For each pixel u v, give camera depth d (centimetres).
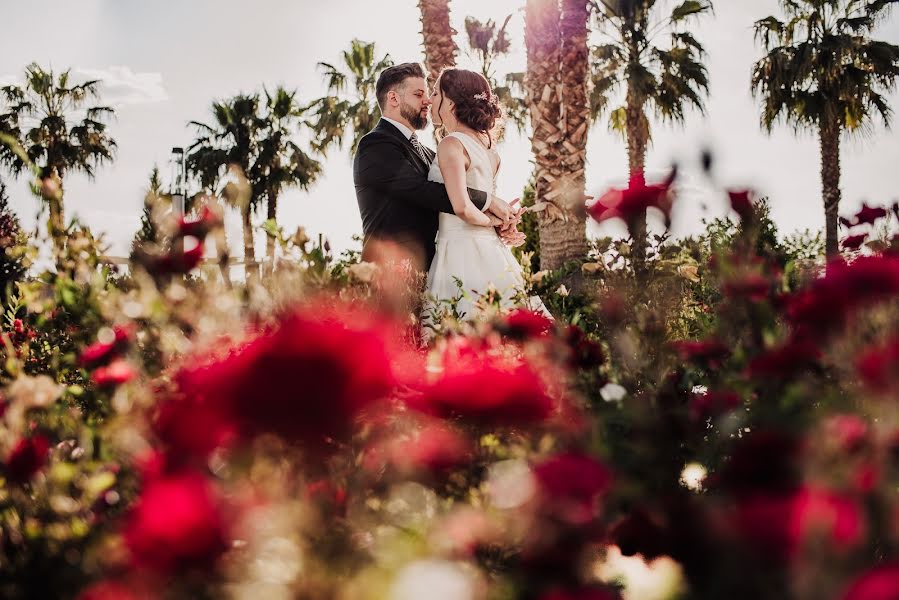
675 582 92
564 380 134
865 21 1532
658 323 142
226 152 2167
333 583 71
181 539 65
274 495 79
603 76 1627
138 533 66
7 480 96
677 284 161
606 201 162
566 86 739
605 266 164
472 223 343
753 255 152
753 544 73
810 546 74
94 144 2169
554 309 304
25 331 190
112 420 106
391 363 87
